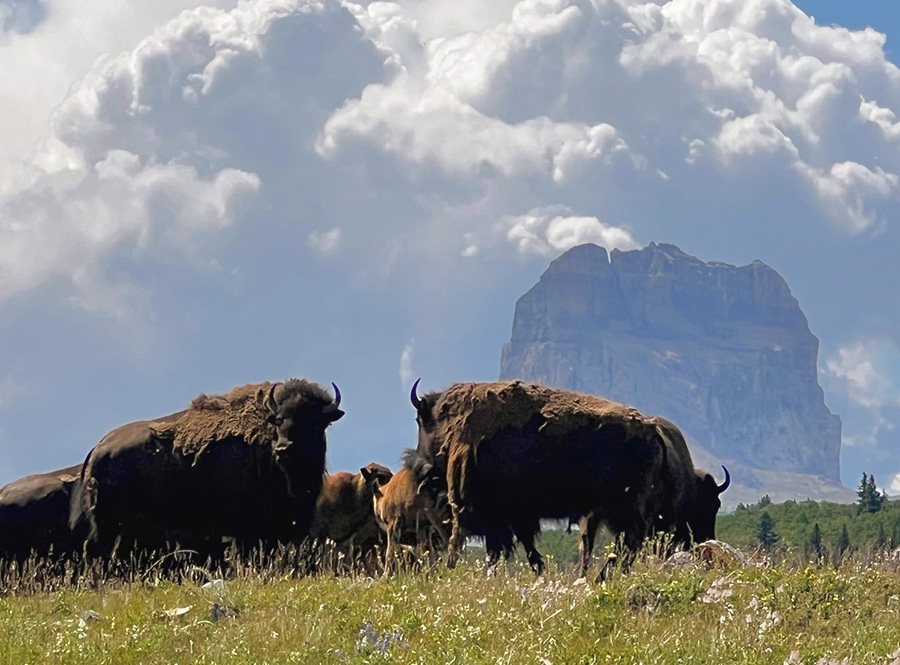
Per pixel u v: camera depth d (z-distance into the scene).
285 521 56.00
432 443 53.94
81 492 57.38
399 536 57.16
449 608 35.56
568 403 51.78
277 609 37.06
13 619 36.97
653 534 51.47
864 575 39.47
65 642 32.78
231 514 56.06
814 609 34.88
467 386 53.50
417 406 55.00
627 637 31.95
